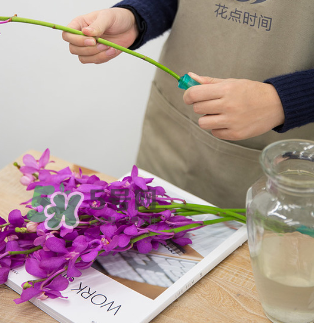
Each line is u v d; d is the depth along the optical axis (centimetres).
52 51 157
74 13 150
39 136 176
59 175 76
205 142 100
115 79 158
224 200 103
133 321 64
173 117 105
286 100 76
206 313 67
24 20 72
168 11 98
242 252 76
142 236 71
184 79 76
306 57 86
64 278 67
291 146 64
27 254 71
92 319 65
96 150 175
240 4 87
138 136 168
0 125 176
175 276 70
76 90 164
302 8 83
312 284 62
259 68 89
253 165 97
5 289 70
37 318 66
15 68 163
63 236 69
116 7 92
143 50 151
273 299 64
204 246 75
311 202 61
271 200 63
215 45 92
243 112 73
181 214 76
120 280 70
